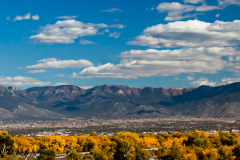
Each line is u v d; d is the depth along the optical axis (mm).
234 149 99250
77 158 108500
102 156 104500
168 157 102500
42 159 106562
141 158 103875
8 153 115688
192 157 95938
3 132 116500
